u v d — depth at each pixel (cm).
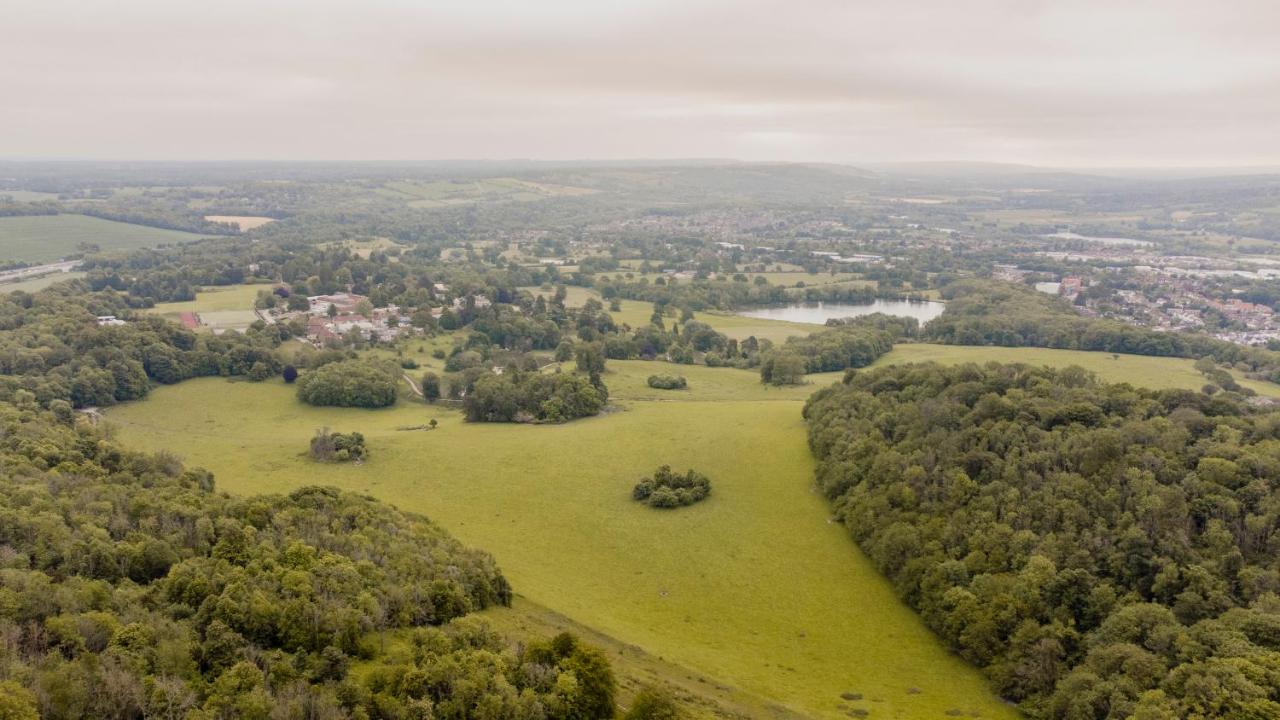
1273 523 7962
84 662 5025
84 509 7794
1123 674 6731
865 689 7631
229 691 5166
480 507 11962
